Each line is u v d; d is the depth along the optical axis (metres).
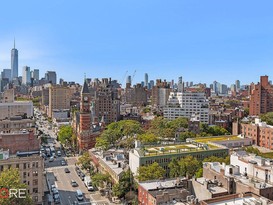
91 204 121.75
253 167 102.50
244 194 81.38
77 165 182.62
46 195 128.25
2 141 127.88
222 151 158.88
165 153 148.75
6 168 110.38
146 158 141.00
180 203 86.88
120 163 149.38
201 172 120.06
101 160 161.75
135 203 110.06
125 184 124.75
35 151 132.00
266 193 85.12
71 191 137.38
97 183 135.25
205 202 76.56
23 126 184.50
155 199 88.19
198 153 153.62
